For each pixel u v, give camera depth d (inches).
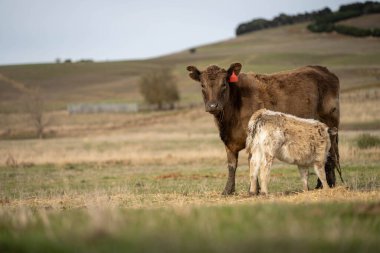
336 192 437.1
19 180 862.5
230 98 518.0
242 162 1035.3
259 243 165.0
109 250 160.9
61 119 3090.6
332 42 5979.3
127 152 1298.0
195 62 5664.4
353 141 1191.6
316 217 227.1
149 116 2974.9
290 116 474.0
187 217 229.5
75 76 5147.6
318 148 475.8
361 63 4419.3
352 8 7027.6
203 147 1346.0
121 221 213.6
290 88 543.2
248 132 472.7
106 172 960.9
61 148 1562.5
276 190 569.6
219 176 804.6
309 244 166.6
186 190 620.4
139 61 6082.7
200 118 2657.5
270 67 4633.4
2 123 2844.5
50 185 783.7
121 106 3491.6
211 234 180.5
